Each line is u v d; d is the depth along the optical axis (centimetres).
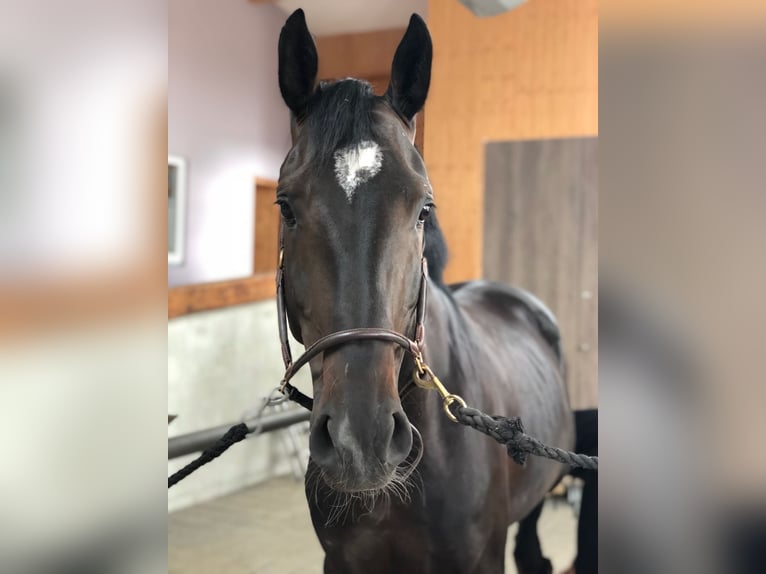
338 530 106
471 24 288
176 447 142
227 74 253
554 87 280
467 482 104
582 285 290
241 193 273
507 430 86
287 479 321
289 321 99
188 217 253
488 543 111
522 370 150
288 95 97
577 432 185
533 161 288
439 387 88
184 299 263
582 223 286
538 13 278
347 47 262
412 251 84
